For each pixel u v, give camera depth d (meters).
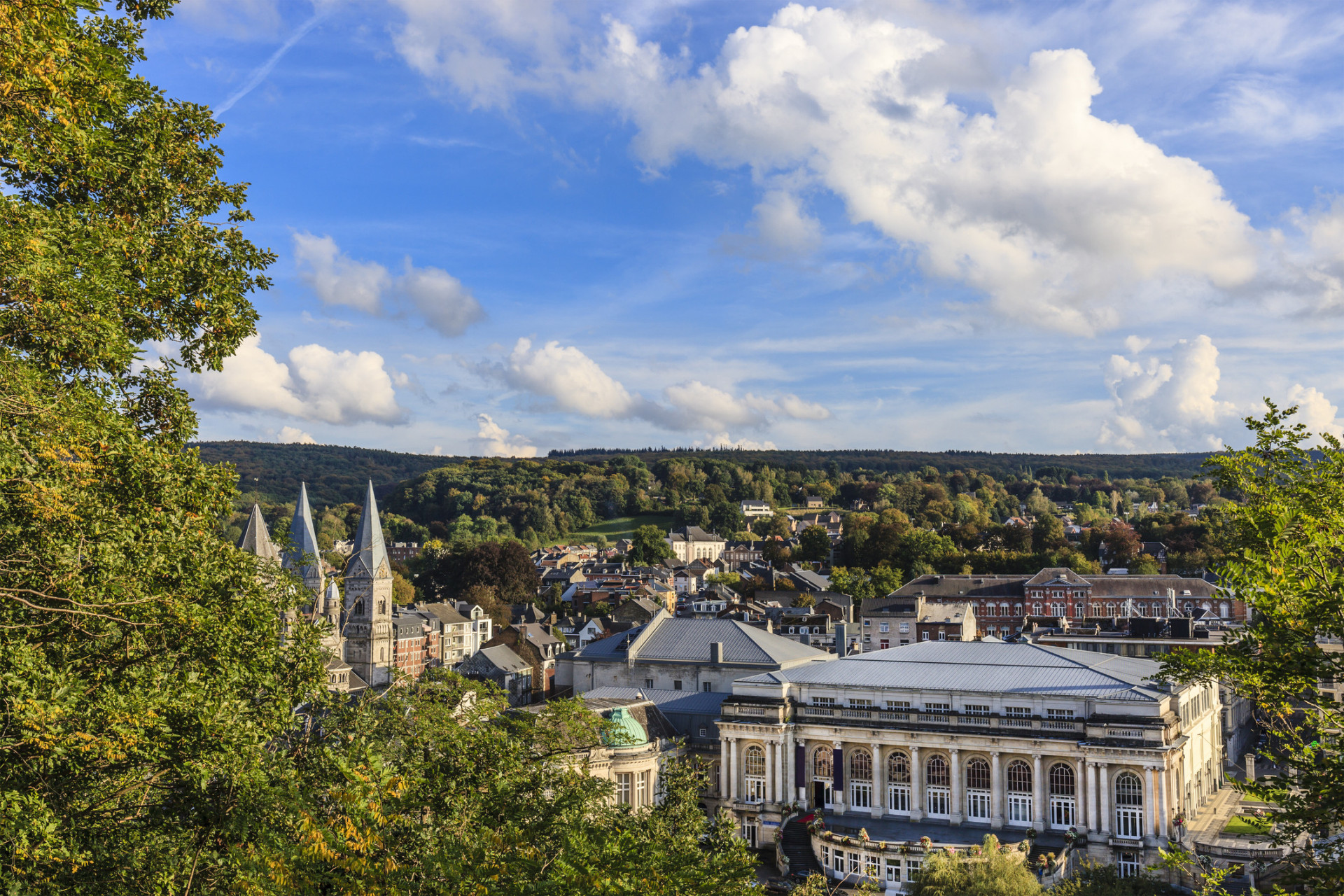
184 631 33.75
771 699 122.19
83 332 31.47
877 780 115.62
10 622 30.55
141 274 36.56
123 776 33.56
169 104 39.34
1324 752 34.47
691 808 78.12
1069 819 106.19
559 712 57.00
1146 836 101.75
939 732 112.50
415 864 31.70
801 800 119.56
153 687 32.59
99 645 32.88
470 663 191.88
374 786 33.22
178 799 36.44
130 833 33.41
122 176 36.47
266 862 29.48
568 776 47.00
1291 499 35.06
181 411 39.06
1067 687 110.19
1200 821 111.31
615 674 157.75
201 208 40.47
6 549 31.22
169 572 34.19
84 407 32.03
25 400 29.41
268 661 37.78
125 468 33.81
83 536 31.78
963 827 110.50
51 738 28.67
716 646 151.25
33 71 30.05
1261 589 33.41
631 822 49.09
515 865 31.09
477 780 42.84
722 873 34.03
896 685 117.75
